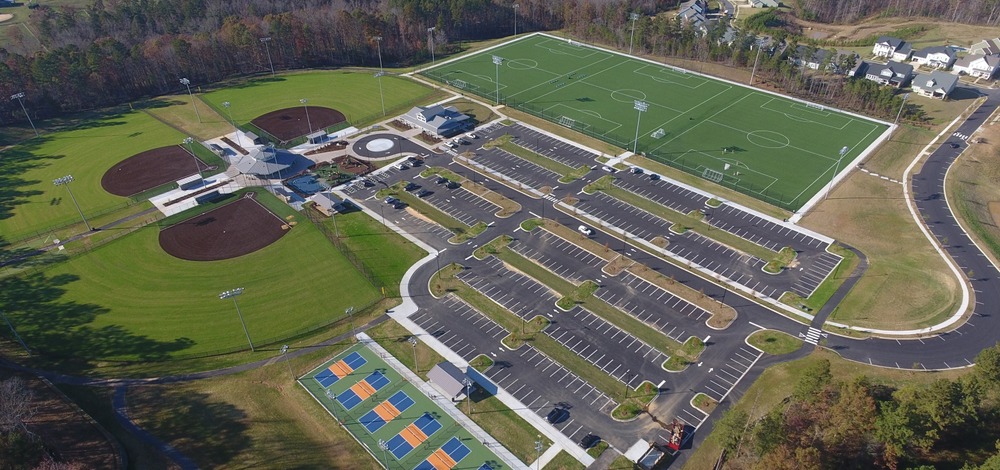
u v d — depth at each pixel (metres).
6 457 63.09
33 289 103.00
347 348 89.75
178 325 94.75
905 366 83.25
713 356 86.12
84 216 122.62
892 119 154.50
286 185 133.00
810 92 171.12
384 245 112.19
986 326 89.38
